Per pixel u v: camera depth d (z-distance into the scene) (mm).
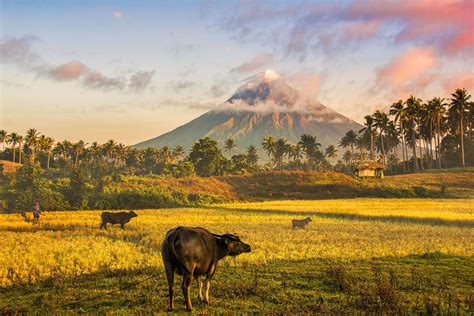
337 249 22594
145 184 89812
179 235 11508
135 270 17125
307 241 26547
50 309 12109
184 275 11438
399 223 41438
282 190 103312
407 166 155500
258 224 39250
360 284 15023
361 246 24109
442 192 94938
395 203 74375
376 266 18391
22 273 16531
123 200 71812
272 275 16359
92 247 22828
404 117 143125
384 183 108188
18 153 174875
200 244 11648
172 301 11742
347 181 110125
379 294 12938
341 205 70562
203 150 150500
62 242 24672
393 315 11617
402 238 28484
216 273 16766
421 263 19375
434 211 57750
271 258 19828
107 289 14336
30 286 15062
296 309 12102
